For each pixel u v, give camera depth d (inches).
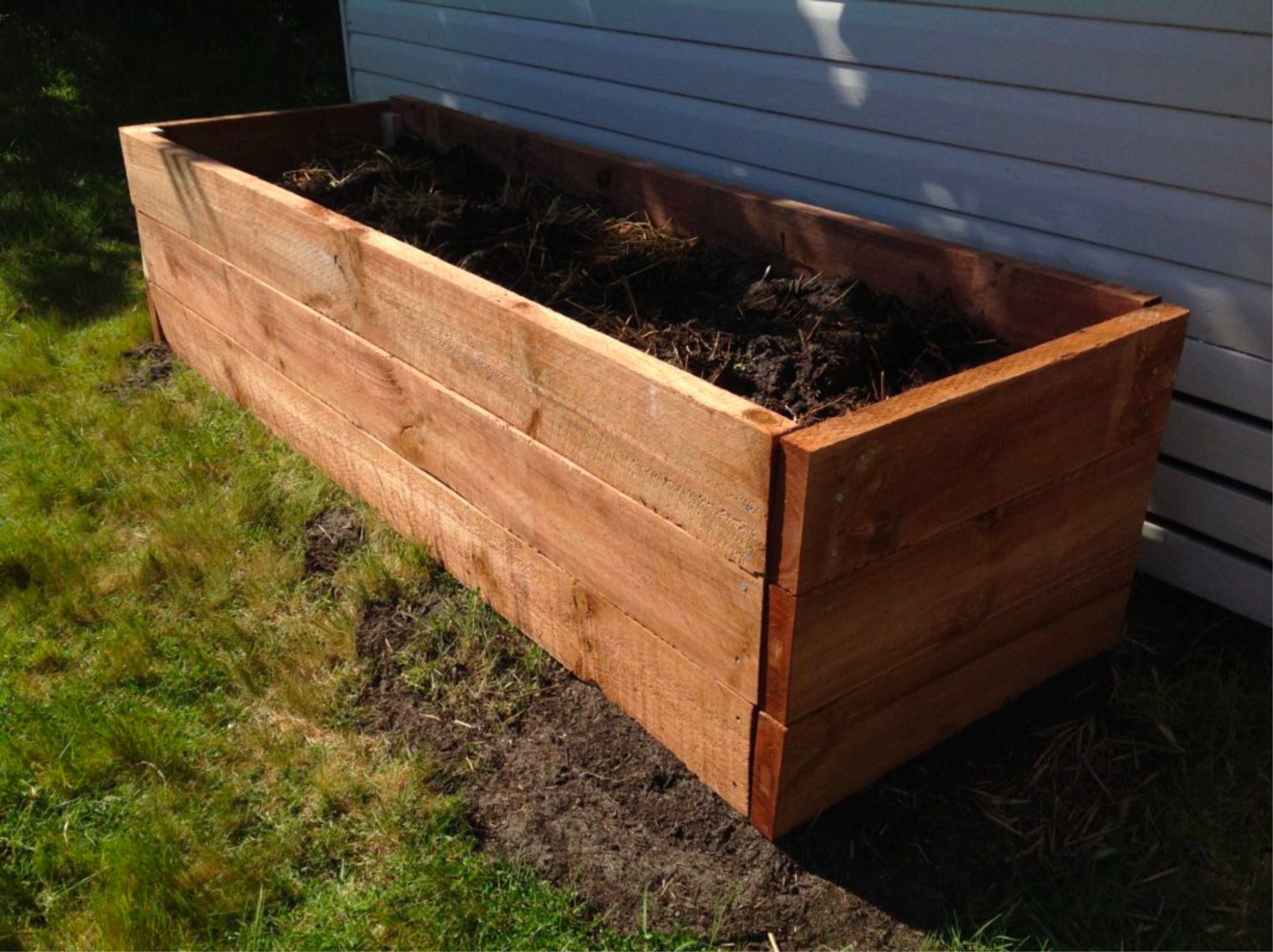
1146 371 95.4
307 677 109.8
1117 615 108.5
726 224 139.0
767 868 90.0
